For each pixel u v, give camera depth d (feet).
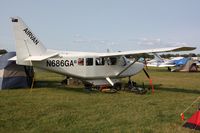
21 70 43.47
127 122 21.16
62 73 41.88
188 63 104.06
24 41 39.96
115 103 29.53
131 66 46.01
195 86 49.75
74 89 42.47
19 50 39.58
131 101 31.09
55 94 36.32
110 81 42.75
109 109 26.09
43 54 41.83
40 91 39.42
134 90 39.27
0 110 24.93
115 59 44.14
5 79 41.81
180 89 44.60
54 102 29.68
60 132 18.28
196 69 104.68
